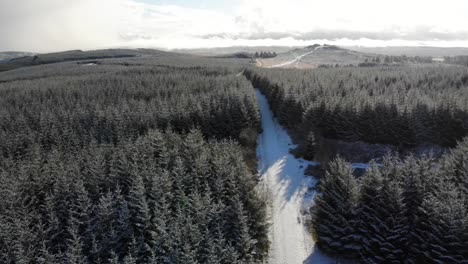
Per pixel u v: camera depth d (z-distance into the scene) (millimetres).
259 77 110062
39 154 46438
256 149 59500
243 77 112188
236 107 62750
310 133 54438
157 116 61250
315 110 60062
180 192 33375
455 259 25734
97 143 51500
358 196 32125
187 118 60312
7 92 93562
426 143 54062
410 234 29172
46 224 31891
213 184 36500
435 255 26766
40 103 77250
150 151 43188
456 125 52938
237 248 28531
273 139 64250
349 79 89125
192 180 36406
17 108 72250
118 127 55781
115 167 38750
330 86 76812
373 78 90812
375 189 31266
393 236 28984
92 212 32250
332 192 33625
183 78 104250
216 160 38906
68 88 90938
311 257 33469
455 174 33562
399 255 29156
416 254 28625
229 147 45312
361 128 55250
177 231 26359
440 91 70375
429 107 53844
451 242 26016
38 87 96375
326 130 58781
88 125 61531
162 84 94438
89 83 102750
